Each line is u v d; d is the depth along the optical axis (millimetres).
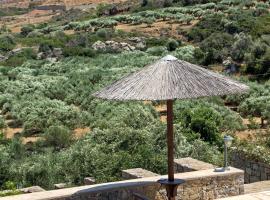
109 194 9391
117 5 93375
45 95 39938
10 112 35688
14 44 70812
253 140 15031
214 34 54875
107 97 8203
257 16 64875
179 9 77562
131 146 15445
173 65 8453
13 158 21219
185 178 10023
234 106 35344
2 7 135250
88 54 59688
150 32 68188
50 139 24891
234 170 10594
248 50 47156
